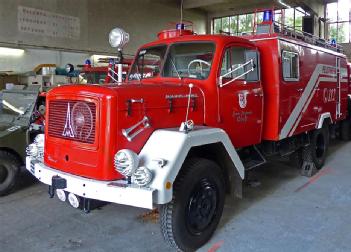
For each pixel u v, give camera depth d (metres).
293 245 3.44
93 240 3.56
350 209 4.35
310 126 5.68
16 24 13.87
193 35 4.18
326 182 5.46
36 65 14.55
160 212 3.13
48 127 3.48
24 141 5.03
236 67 4.11
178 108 3.52
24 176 5.82
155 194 2.81
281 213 4.23
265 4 21.47
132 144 3.13
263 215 4.17
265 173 5.96
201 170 3.26
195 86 3.75
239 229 3.79
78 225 3.91
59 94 3.35
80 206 3.21
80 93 3.18
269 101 4.64
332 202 4.59
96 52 16.88
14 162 4.94
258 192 4.99
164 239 3.20
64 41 15.55
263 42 4.66
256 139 4.46
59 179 3.20
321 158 6.17
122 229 3.81
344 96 7.65
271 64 4.61
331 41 7.03
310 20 11.54
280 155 5.17
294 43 5.06
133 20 18.75
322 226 3.86
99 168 3.06
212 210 3.46
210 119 3.80
